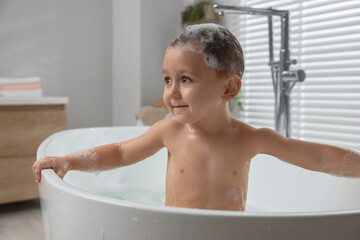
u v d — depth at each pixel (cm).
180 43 66
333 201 103
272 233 39
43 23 249
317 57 177
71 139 136
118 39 271
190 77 65
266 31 203
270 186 127
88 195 48
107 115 279
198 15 226
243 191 75
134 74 254
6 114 177
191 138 75
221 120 74
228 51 67
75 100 266
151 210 42
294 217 39
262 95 206
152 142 81
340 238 40
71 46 261
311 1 179
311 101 181
